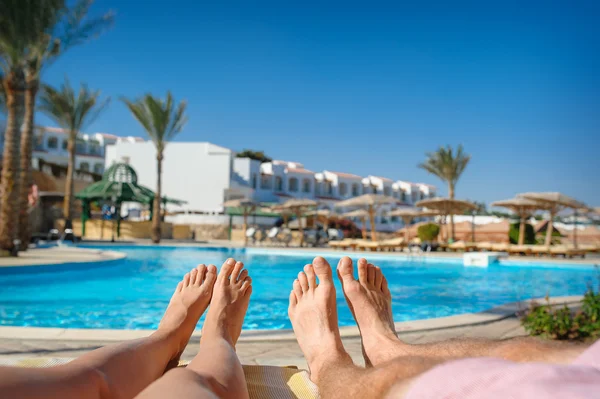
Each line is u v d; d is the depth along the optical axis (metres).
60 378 1.15
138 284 10.36
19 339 3.88
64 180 38.28
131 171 30.61
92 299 8.20
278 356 3.55
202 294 2.52
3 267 9.98
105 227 29.72
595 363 0.89
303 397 1.84
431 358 1.12
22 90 13.34
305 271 2.58
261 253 22.56
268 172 49.84
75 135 25.97
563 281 12.37
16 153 13.28
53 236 25.02
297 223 34.75
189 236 35.16
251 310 7.23
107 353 1.49
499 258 16.83
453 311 7.68
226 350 1.65
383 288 2.54
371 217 26.00
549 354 1.06
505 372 0.85
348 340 4.02
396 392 1.01
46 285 9.90
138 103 26.47
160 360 1.75
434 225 27.14
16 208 13.20
